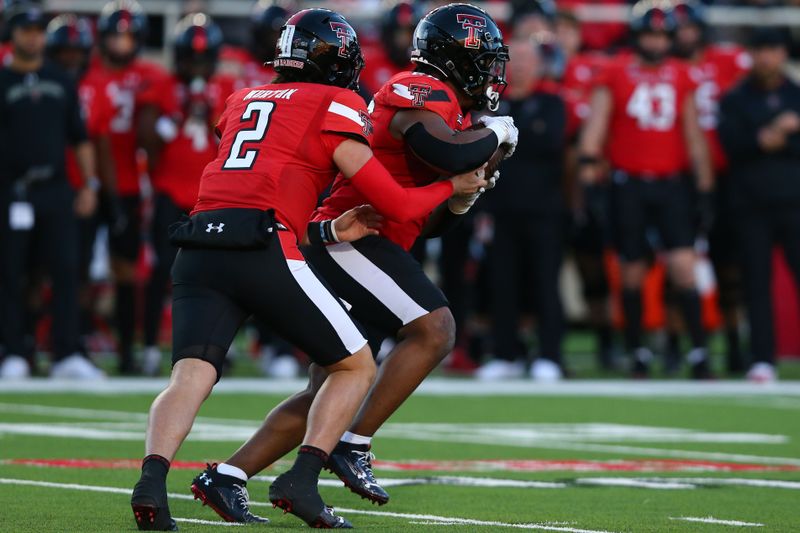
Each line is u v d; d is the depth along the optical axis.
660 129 38.59
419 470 20.75
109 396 32.66
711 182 39.28
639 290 40.50
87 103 37.56
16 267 36.12
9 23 35.66
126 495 17.34
